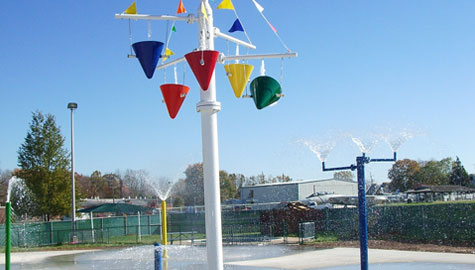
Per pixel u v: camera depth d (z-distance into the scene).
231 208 39.81
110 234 30.80
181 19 5.52
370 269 12.12
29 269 15.27
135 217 32.19
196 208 41.53
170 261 14.93
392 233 21.14
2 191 42.72
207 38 5.48
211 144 5.35
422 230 19.92
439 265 12.52
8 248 7.45
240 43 6.04
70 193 31.89
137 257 17.94
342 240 21.58
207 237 5.31
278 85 5.89
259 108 5.89
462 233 18.47
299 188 43.59
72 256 19.42
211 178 5.32
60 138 32.16
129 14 5.41
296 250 18.05
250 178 64.12
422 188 41.38
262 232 26.11
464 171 48.03
